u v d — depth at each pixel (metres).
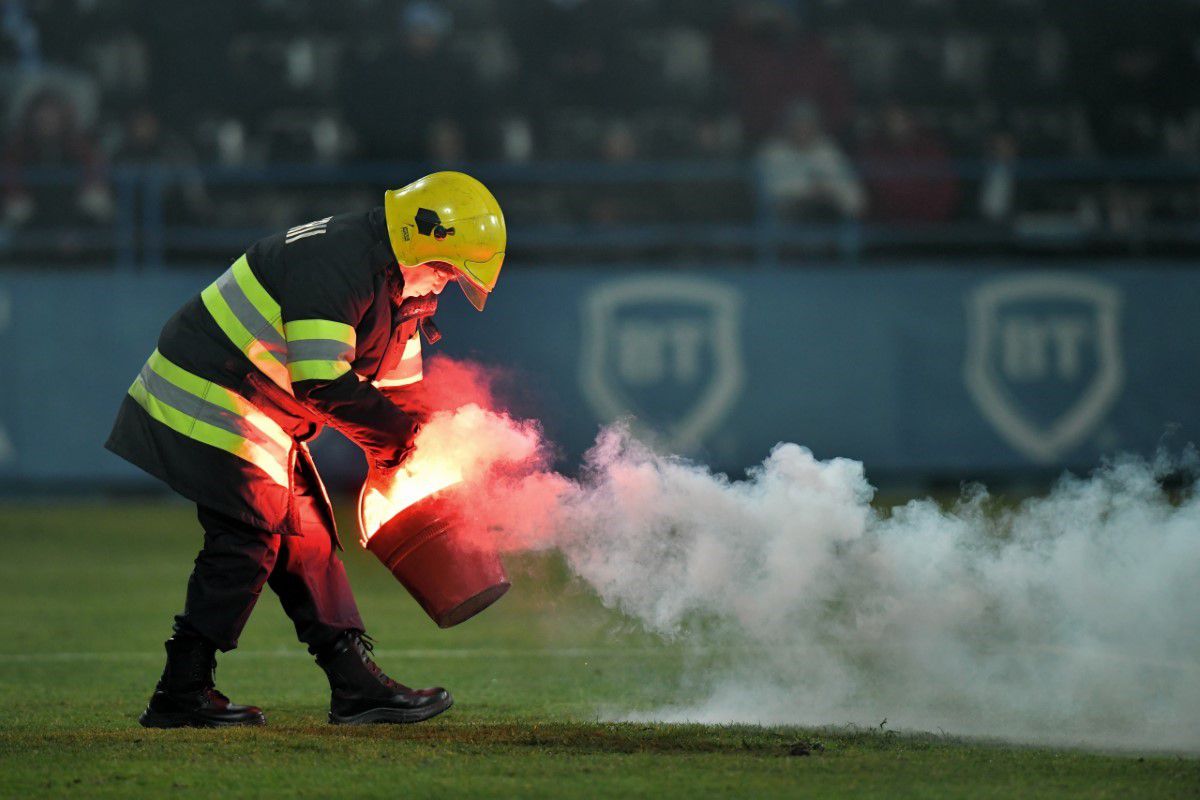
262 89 57.22
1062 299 48.88
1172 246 51.66
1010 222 51.91
